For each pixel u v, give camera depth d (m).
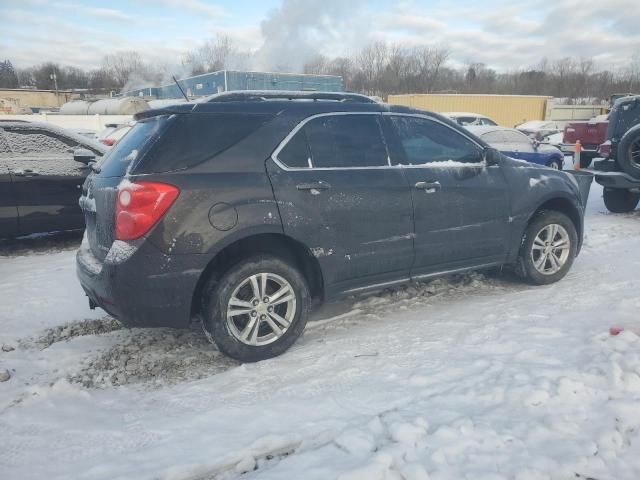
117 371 3.69
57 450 2.76
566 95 56.28
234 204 3.52
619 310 4.27
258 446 2.66
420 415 2.86
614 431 2.63
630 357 3.17
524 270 5.02
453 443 2.57
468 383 3.19
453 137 4.67
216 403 3.18
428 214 4.33
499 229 4.76
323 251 3.86
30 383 3.54
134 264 3.33
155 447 2.73
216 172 3.53
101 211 3.65
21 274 6.00
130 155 3.60
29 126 6.97
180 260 3.39
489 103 30.31
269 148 3.73
